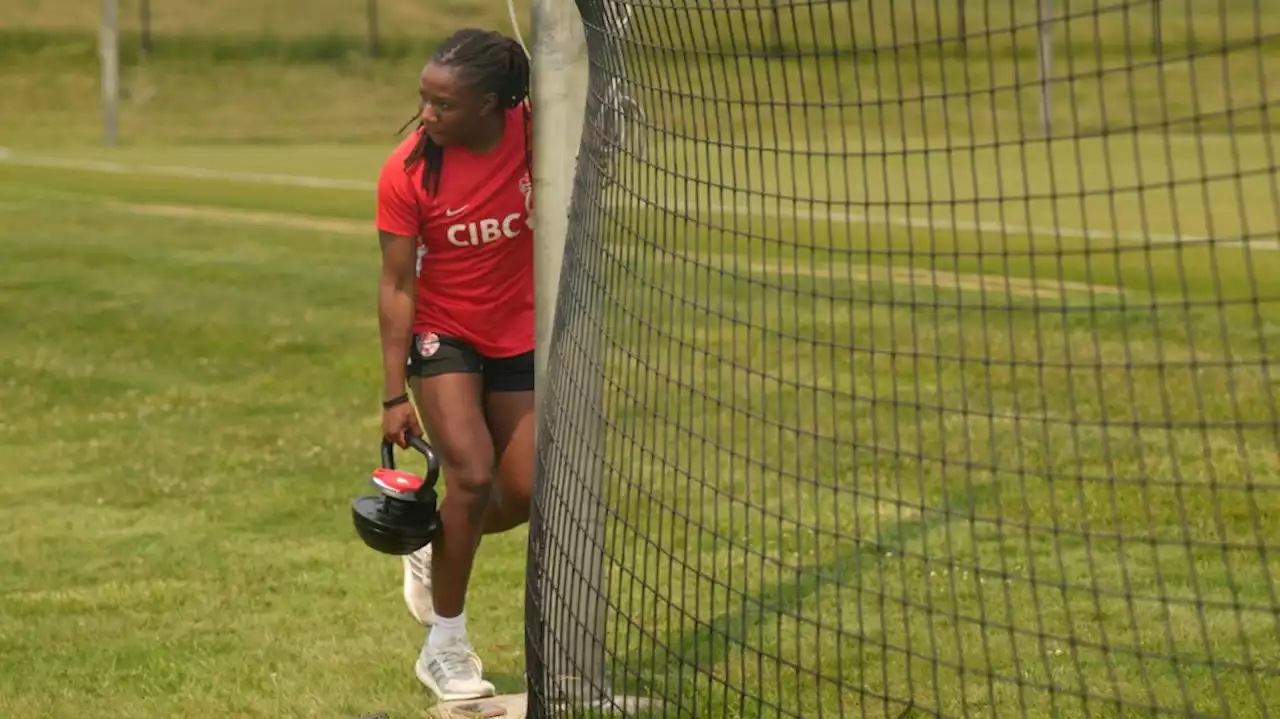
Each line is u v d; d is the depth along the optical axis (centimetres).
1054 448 857
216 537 780
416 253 525
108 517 823
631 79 443
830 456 862
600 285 462
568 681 483
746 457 417
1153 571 636
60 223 2200
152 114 5303
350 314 1455
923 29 2991
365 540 528
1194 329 1178
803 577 648
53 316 1455
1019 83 343
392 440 535
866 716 493
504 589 669
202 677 563
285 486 885
